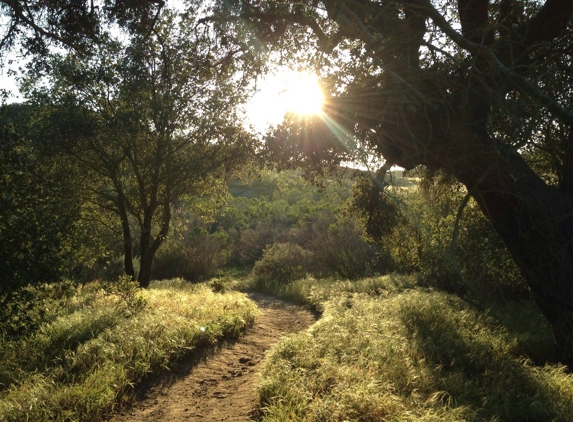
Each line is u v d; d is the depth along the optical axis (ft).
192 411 17.63
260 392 17.61
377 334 25.62
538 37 19.65
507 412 15.76
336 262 79.51
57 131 42.80
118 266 76.64
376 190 38.50
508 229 21.80
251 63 27.32
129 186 54.70
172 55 36.24
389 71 13.57
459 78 17.20
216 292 59.62
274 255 87.40
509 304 36.17
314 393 16.98
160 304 35.88
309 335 26.08
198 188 57.06
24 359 20.31
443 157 19.43
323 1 16.76
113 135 44.42
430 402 15.96
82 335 23.90
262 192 201.26
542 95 13.39
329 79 16.57
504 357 22.40
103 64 42.32
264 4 23.15
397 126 17.56
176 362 23.21
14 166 22.20
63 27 26.27
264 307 52.26
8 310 21.35
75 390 16.58
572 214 19.72
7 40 25.93
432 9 13.55
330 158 26.13
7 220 21.39
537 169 30.07
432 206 38.96
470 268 37.35
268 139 26.16
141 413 17.26
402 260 57.00
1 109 22.71
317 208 120.47
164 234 57.93
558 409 16.01
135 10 26.21
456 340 24.66
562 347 22.03
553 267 21.11
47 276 22.13
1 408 14.69
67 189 39.14
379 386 16.92
